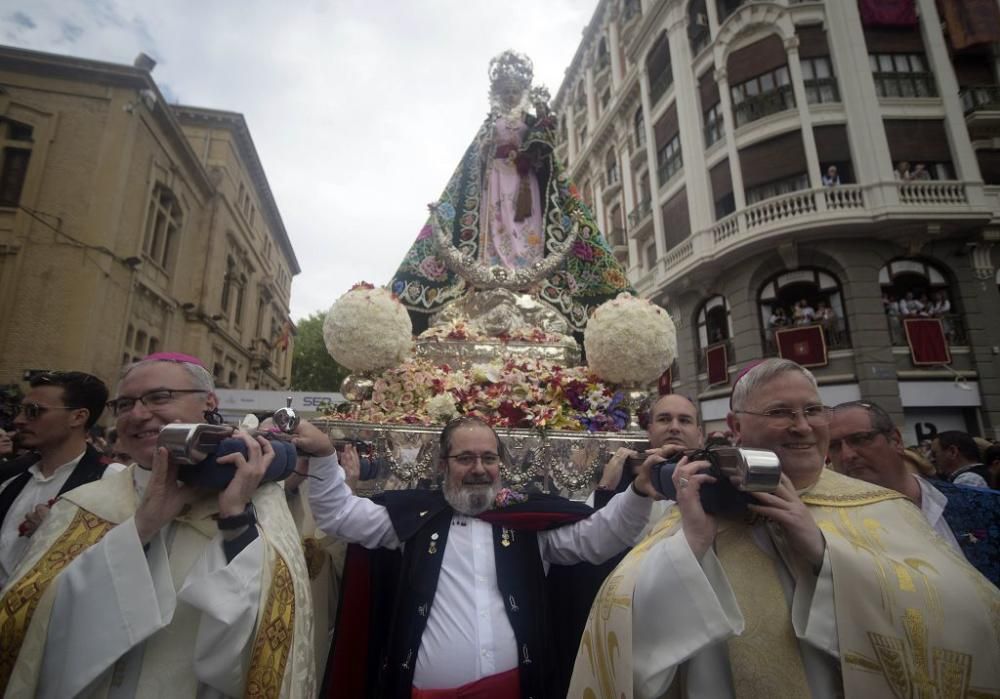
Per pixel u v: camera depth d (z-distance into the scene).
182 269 18.42
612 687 1.53
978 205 13.38
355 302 3.70
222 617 1.48
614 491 2.90
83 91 13.86
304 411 11.36
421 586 2.18
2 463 3.30
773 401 1.72
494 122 5.20
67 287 12.84
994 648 1.33
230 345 22.98
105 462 3.02
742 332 14.99
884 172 13.69
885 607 1.38
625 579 1.60
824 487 1.70
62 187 13.30
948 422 13.36
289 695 1.58
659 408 2.94
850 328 13.64
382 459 3.25
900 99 14.32
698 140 16.66
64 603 1.48
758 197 15.05
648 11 19.08
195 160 17.94
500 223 5.12
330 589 2.89
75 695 1.38
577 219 5.05
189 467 1.61
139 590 1.48
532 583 2.24
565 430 3.45
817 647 1.43
